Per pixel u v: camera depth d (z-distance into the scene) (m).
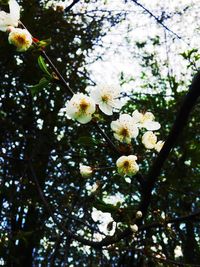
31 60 6.45
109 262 6.11
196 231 7.72
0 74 6.58
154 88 10.24
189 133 6.73
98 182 2.55
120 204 2.35
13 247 6.29
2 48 6.24
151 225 2.72
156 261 2.98
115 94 2.15
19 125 6.72
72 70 7.05
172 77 7.47
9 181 6.25
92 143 2.21
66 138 6.57
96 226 5.27
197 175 6.43
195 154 6.55
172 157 6.57
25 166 5.93
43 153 6.28
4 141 6.56
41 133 6.25
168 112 7.41
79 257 6.48
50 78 2.01
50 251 6.45
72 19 7.44
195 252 7.23
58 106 6.89
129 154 2.22
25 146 6.65
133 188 5.90
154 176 2.30
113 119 5.63
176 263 2.93
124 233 2.44
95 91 2.14
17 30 1.96
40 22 6.71
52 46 6.90
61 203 6.12
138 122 2.31
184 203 6.33
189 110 2.18
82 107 2.12
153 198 5.52
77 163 6.39
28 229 6.88
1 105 6.79
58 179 6.63
